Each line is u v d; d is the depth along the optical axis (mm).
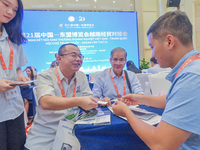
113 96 1592
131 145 781
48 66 4613
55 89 1110
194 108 487
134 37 5031
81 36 4762
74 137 923
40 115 1125
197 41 4402
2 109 997
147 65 4953
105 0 4934
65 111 1099
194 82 501
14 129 1097
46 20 4535
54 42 4613
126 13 4938
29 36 4461
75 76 1188
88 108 887
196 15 4359
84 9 4824
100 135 770
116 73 1622
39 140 1073
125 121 791
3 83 902
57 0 4652
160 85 1527
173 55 604
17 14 1077
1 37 1035
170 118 514
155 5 5301
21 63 1251
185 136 500
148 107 1060
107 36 4895
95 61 4879
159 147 527
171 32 582
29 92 2773
